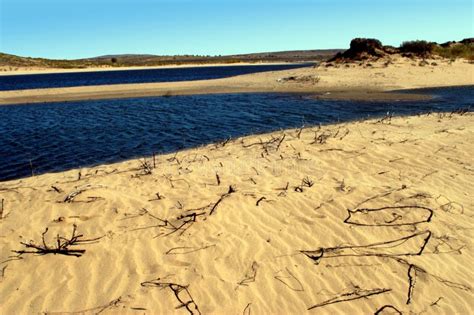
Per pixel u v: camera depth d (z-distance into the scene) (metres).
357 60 33.34
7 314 4.04
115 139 12.60
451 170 7.71
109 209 6.06
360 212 6.03
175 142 11.95
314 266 4.86
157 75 58.00
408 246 5.27
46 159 10.63
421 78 25.97
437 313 4.16
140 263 4.84
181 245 5.19
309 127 12.70
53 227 5.57
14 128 14.66
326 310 4.20
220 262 4.88
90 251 5.03
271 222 5.79
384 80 25.66
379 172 7.69
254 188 6.86
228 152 9.38
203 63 112.06
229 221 5.77
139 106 19.53
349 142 9.61
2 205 6.36
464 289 4.50
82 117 16.75
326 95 21.23
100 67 92.50
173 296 4.31
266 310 4.17
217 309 4.15
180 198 6.48
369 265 4.88
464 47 38.38
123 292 4.36
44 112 18.44
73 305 4.17
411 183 7.11
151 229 5.53
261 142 9.96
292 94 22.27
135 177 7.67
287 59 146.25
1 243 5.21
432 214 5.94
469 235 5.50
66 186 7.20
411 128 11.16
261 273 4.70
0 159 10.73
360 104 17.84
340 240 5.38
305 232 5.55
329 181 7.23
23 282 4.51
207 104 19.52
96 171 8.22
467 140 9.58
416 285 4.55
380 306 4.25
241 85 27.42
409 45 35.38
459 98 18.73
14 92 26.31
